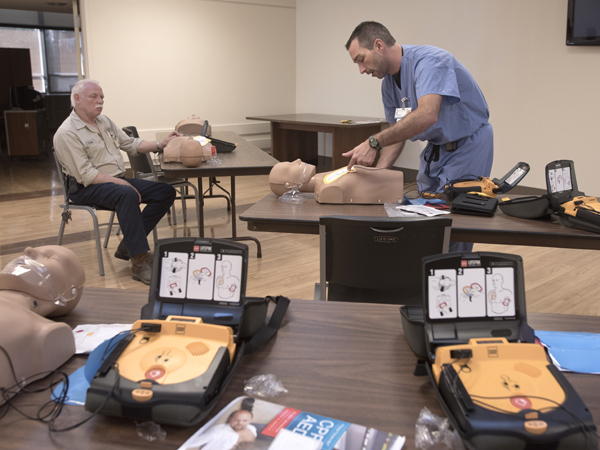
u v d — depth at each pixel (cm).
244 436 68
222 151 373
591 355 90
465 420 69
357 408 77
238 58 737
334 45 729
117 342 84
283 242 400
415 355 93
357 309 112
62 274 104
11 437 71
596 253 372
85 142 310
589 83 485
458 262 87
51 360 87
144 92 665
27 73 1012
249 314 91
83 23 608
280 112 798
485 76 562
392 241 157
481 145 252
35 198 529
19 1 746
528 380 74
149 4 647
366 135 644
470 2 561
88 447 69
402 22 633
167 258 93
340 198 217
